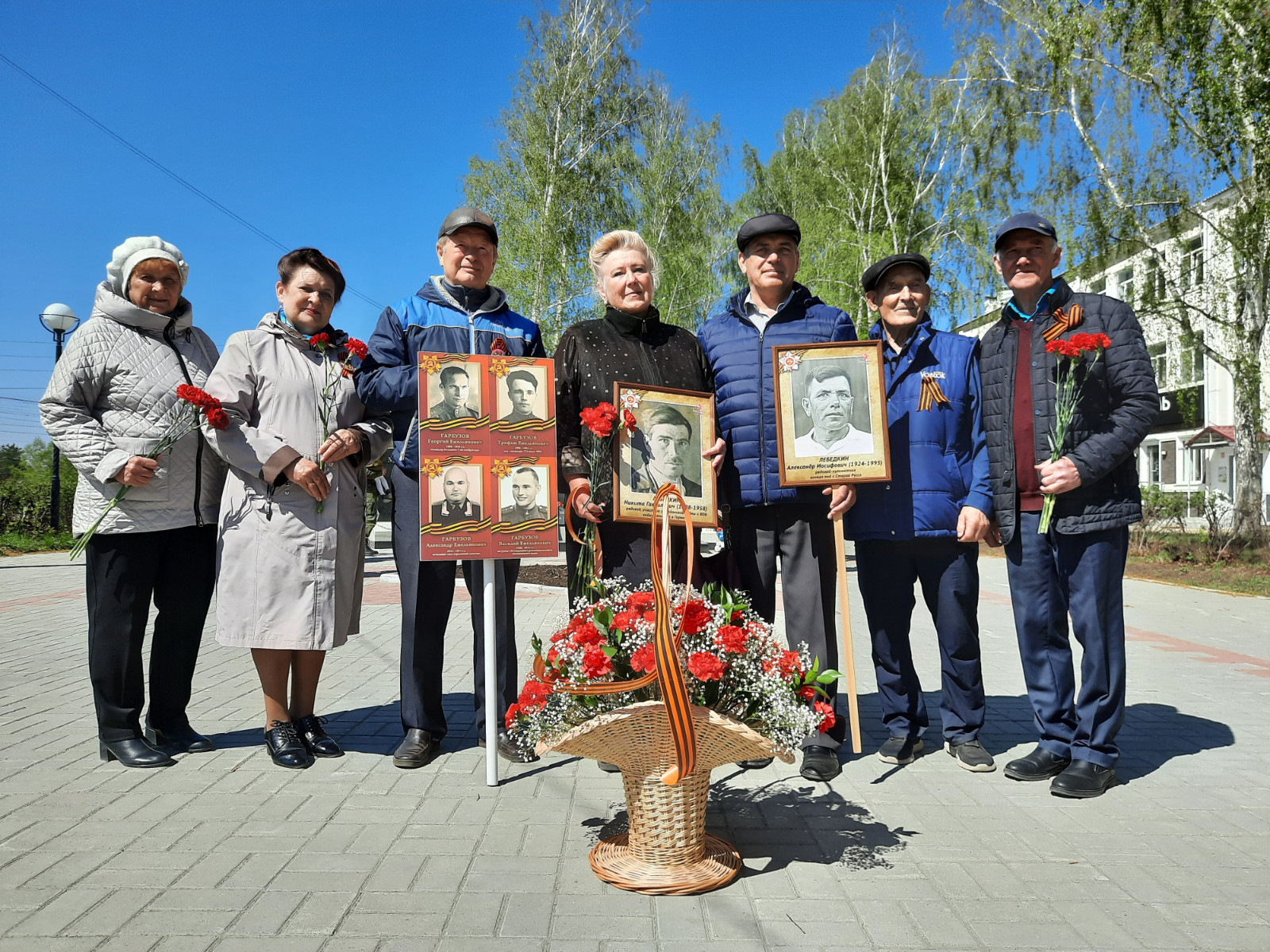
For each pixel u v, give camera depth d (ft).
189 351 14.24
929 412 13.84
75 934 8.01
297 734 13.83
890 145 89.61
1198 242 63.46
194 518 13.74
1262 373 62.59
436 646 13.80
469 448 12.25
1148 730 15.90
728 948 7.86
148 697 14.46
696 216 94.84
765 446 13.51
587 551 12.31
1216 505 55.01
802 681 9.98
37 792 11.99
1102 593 12.67
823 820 11.34
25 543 72.02
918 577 14.42
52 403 13.01
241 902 8.68
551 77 82.43
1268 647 25.73
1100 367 12.91
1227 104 50.96
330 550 13.46
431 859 9.81
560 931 8.15
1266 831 10.98
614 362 13.28
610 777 12.90
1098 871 9.68
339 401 13.94
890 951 7.84
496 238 14.40
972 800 12.11
